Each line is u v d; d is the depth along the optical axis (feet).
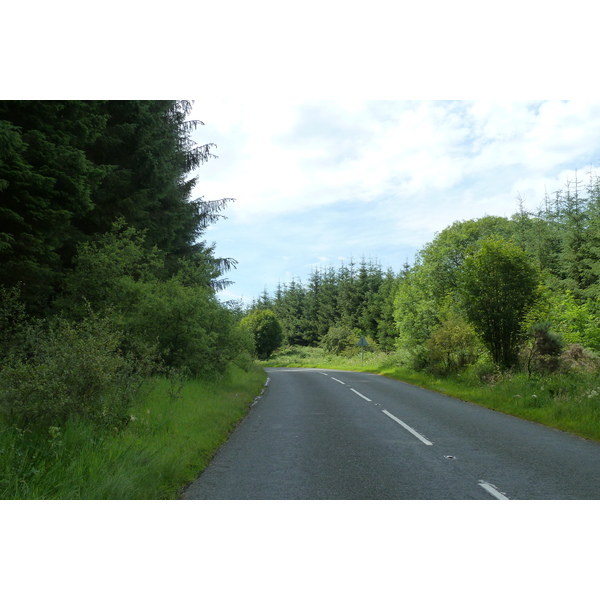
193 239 78.28
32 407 19.98
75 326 33.22
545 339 55.67
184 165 71.72
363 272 313.53
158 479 19.36
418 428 34.86
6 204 31.60
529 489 19.77
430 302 129.49
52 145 32.89
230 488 19.89
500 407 44.86
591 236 140.46
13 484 15.70
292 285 375.25
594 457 25.38
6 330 29.63
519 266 61.82
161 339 46.78
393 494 19.21
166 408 33.14
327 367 193.57
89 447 19.94
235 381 67.77
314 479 21.26
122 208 52.34
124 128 51.49
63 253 47.16
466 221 147.54
